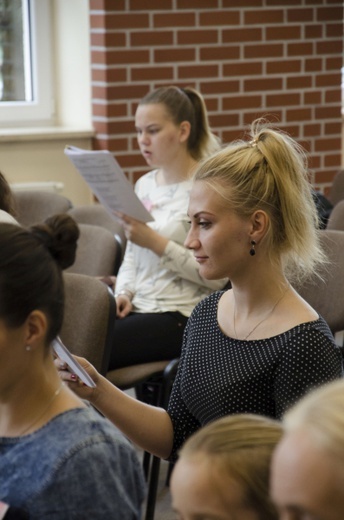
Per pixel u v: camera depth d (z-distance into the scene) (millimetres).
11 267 1216
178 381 1997
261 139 1896
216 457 1102
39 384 1278
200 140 3418
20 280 1215
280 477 826
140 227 3184
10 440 1271
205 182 1861
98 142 5102
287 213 1834
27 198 4281
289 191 1833
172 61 5082
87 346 2637
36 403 1280
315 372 1752
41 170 5062
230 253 1843
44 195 4277
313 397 858
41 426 1269
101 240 3451
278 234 1845
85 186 5176
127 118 5039
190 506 1100
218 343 1910
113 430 1289
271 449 1103
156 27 5008
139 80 5027
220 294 2002
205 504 1089
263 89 5340
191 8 5074
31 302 1226
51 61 5320
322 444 801
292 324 1812
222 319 1938
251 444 1106
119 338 3121
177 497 1116
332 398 834
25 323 1230
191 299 3254
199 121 3416
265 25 5277
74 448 1229
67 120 5336
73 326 2672
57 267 1282
